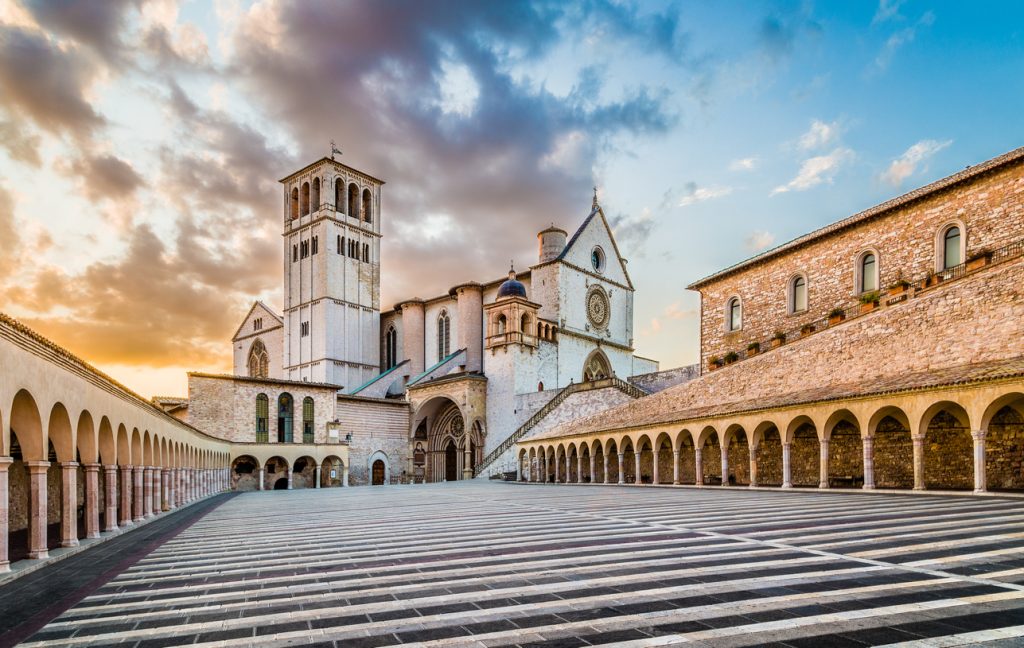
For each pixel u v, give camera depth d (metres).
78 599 10.53
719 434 39.72
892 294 40.50
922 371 31.23
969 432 29.22
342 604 9.31
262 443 67.44
